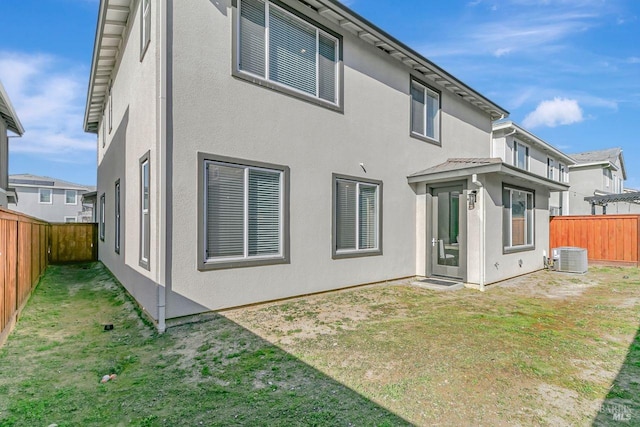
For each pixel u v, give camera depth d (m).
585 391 3.35
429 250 9.41
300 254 6.96
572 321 5.61
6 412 2.95
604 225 12.77
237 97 6.07
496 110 12.84
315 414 2.94
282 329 5.14
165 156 5.21
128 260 7.38
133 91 6.98
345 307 6.38
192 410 3.01
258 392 3.33
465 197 8.64
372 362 4.00
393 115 9.12
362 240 8.34
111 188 10.16
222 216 5.88
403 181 9.38
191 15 5.55
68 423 2.80
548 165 19.81
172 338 4.79
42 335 4.95
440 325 5.35
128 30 7.57
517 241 10.30
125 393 3.31
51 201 31.78
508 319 5.70
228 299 5.89
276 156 6.61
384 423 2.81
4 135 14.32
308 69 7.29
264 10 6.54
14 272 5.34
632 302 6.95
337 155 7.73
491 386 3.43
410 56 9.08
